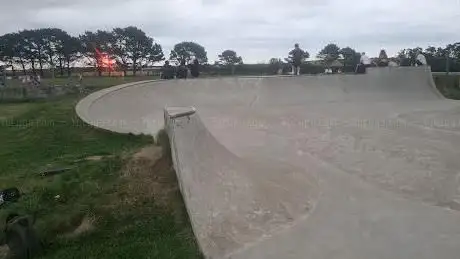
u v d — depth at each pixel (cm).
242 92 2005
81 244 582
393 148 1019
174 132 717
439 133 1200
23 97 2189
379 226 604
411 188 750
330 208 666
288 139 1113
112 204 651
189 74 2203
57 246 577
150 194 671
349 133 1195
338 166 874
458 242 556
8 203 666
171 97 1808
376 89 2322
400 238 570
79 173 759
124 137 1002
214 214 618
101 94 1516
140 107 1608
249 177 738
